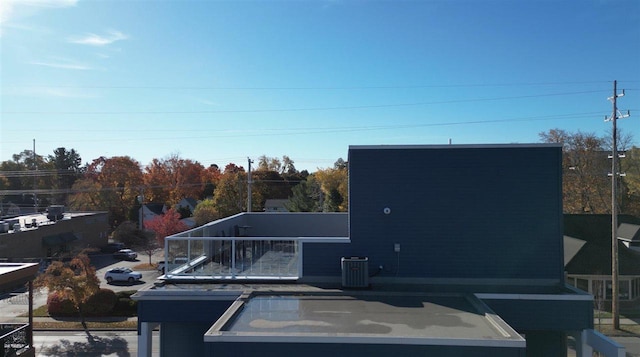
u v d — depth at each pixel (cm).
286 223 1566
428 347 625
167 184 6588
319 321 722
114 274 3297
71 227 4325
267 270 1041
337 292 892
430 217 984
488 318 722
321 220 1565
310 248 995
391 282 980
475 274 970
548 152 970
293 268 1059
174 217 4153
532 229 966
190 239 997
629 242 2842
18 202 6875
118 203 6206
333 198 4675
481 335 648
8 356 1412
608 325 2227
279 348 641
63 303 2519
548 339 975
